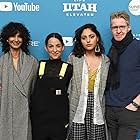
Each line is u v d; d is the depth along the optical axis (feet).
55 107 6.20
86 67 6.31
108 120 6.36
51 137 6.28
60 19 7.22
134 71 6.04
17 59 6.43
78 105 6.27
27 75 6.33
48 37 6.52
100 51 6.44
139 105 6.06
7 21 7.15
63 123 6.23
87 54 6.43
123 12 6.21
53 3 7.18
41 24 7.20
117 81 6.17
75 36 6.48
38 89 6.25
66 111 6.24
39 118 6.25
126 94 6.09
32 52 7.23
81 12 7.20
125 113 6.09
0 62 6.37
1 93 6.27
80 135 6.27
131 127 6.12
